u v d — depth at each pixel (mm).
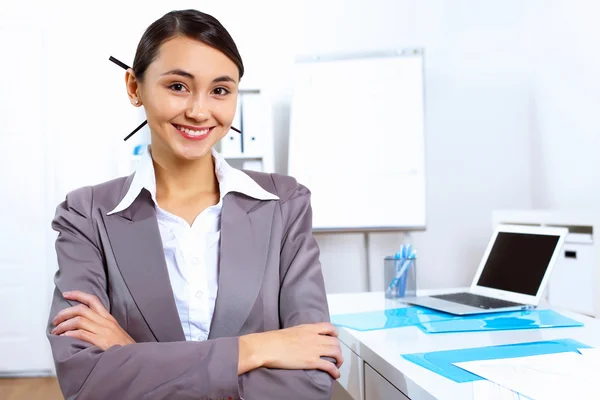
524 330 1372
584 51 3096
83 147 3568
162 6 3555
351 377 1390
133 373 943
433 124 3646
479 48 3652
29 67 3562
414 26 3631
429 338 1312
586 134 3098
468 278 3664
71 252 1126
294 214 1225
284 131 3590
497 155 3670
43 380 3520
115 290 1103
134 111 3543
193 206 1163
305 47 3600
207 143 1073
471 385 949
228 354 963
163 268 1094
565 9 3248
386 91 3301
